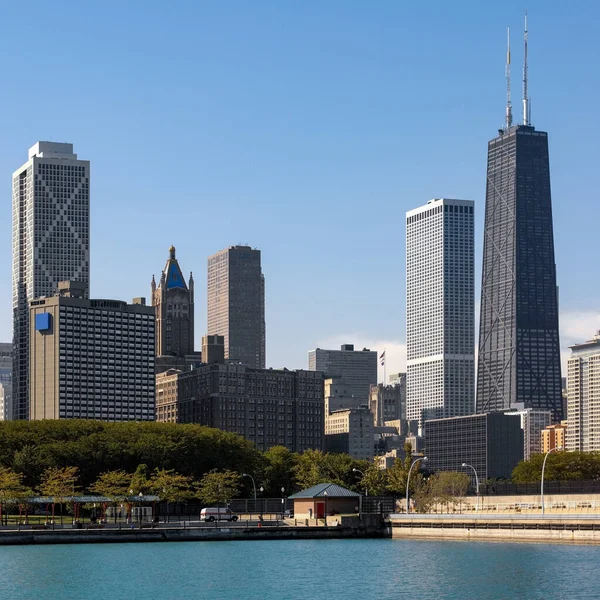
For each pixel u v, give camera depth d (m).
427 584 189.25
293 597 177.88
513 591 180.75
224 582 193.88
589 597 174.75
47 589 187.00
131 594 181.50
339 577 199.50
